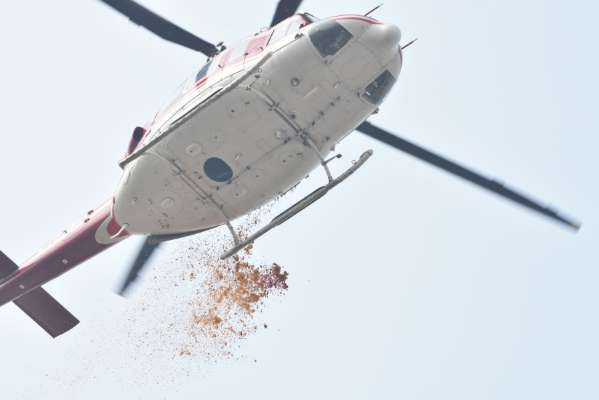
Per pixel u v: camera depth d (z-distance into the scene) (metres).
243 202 47.09
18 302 58.38
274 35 43.97
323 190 45.31
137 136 48.00
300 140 44.16
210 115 43.06
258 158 44.66
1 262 54.25
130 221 48.44
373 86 43.31
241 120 43.09
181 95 46.75
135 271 55.78
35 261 53.75
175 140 44.16
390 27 41.75
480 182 50.34
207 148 44.06
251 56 43.84
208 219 47.97
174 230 48.97
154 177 45.72
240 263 60.44
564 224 50.16
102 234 51.56
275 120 43.19
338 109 43.50
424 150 50.03
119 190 47.59
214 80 44.66
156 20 47.22
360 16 42.44
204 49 48.03
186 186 45.94
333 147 46.19
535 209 50.31
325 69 42.12
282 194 47.75
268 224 46.25
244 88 42.47
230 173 45.25
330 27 41.75
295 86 42.34
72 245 52.41
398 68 43.62
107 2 46.88
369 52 42.06
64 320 58.69
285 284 60.22
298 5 46.09
